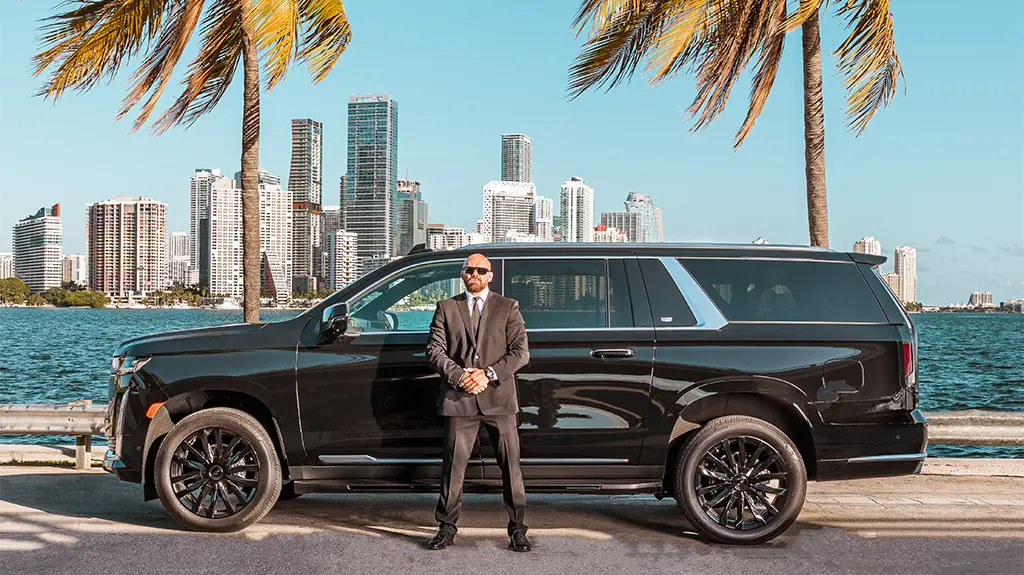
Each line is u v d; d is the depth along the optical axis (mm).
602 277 5477
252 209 10516
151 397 5430
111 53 9922
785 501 5215
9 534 5406
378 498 6613
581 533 5543
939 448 15977
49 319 144250
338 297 5562
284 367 5383
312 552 5047
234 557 4934
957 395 26375
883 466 5258
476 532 5551
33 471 7551
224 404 5723
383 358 5352
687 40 9359
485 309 5031
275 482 5449
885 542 5340
